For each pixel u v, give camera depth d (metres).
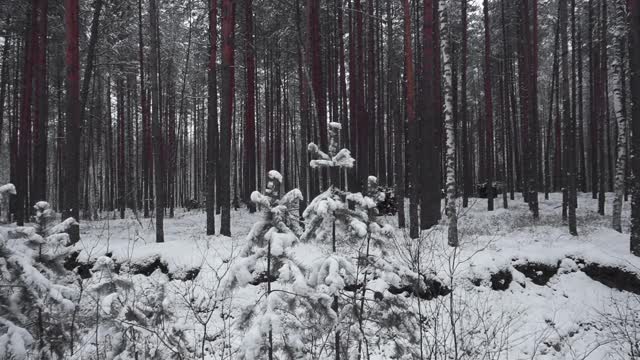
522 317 8.46
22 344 3.31
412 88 12.83
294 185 40.56
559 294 9.55
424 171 13.68
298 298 3.70
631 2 10.59
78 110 12.09
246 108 19.61
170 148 24.83
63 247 4.70
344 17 22.92
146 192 23.66
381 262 4.38
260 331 3.28
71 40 11.99
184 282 9.32
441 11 11.24
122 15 20.70
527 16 19.22
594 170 23.30
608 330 8.17
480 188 25.47
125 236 13.78
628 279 9.64
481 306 8.41
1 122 21.09
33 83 21.61
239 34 20.50
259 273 8.89
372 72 20.50
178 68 28.78
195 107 34.91
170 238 13.26
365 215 4.36
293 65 24.70
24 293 3.71
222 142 13.28
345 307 3.99
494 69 28.73
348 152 4.91
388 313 4.22
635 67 10.50
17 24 19.64
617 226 13.98
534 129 17.97
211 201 13.25
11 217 21.05
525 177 22.31
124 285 4.42
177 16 25.31
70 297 4.11
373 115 21.95
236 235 13.58
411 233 11.69
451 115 10.97
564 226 15.07
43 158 16.64
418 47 19.73
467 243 11.06
